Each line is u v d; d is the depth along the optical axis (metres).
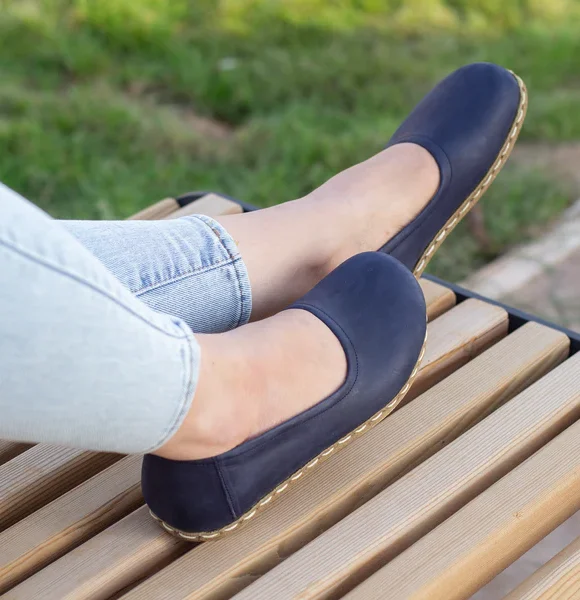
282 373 0.78
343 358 0.82
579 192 2.10
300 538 0.84
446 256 1.88
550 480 0.85
